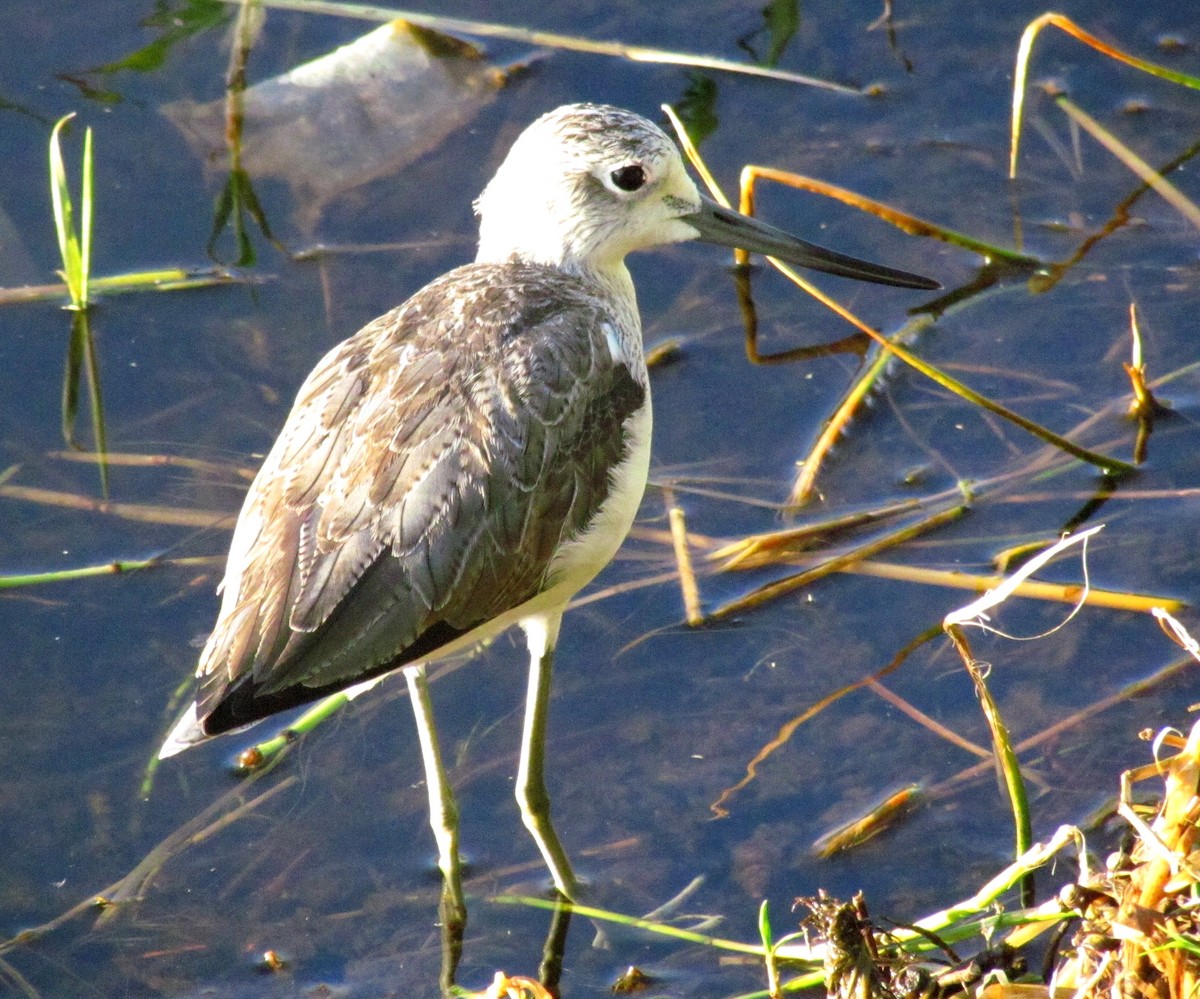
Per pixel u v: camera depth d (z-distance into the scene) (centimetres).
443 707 1129
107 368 1320
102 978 958
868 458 1266
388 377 957
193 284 1370
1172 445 1245
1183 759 806
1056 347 1327
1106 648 1116
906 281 1216
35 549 1192
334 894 1012
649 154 1092
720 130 1493
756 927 977
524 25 1583
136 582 1176
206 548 1196
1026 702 1089
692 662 1137
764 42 1570
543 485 967
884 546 1198
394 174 1459
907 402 1305
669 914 991
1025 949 927
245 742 1099
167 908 998
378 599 912
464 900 1011
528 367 970
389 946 983
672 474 1261
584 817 1051
